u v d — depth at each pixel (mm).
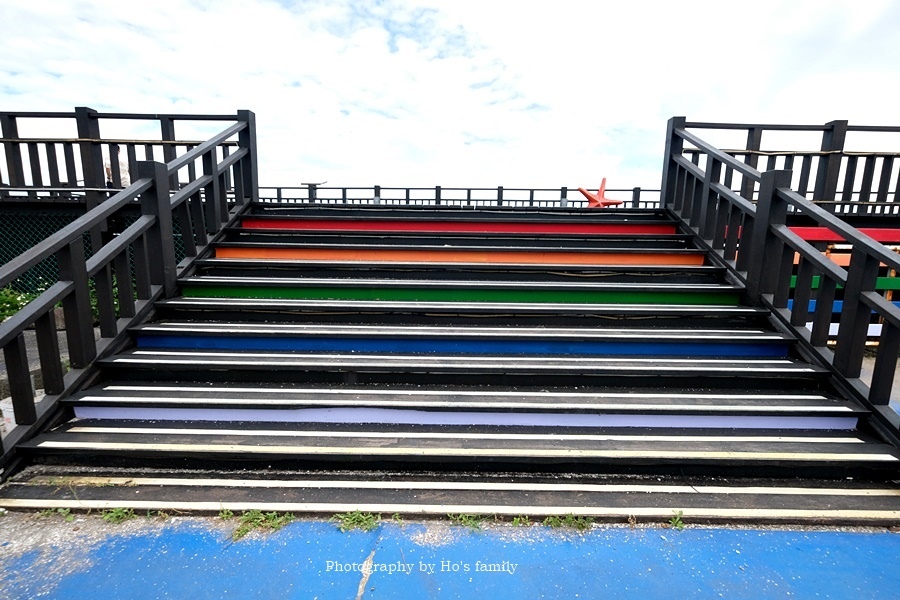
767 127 5168
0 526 2043
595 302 4047
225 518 2113
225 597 1697
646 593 1739
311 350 3379
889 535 2066
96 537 1989
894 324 2570
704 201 4711
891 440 2557
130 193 3326
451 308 3691
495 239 4977
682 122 5438
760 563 1892
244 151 5367
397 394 2896
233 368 3031
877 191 5223
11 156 4945
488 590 1750
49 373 2711
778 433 2684
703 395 2943
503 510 2166
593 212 5762
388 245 4613
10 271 2291
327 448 2469
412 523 2111
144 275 3609
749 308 3754
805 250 3297
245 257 4602
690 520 2141
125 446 2455
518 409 2729
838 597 1721
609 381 3059
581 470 2443
